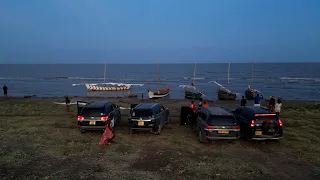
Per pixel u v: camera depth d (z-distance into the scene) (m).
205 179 7.38
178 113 19.20
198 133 12.03
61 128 13.70
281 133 10.69
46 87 65.50
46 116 17.30
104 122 12.11
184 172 7.89
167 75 122.06
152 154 9.61
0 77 105.69
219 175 7.68
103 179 7.34
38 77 105.50
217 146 10.70
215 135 10.44
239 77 101.88
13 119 16.09
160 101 27.08
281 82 76.75
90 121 12.11
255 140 11.34
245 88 62.16
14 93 52.91
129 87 59.84
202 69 184.00
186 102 26.09
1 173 7.74
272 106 18.78
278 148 10.38
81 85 70.88
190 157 9.32
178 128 14.07
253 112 11.03
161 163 8.68
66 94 52.06
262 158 9.23
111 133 10.90
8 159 8.93
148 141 11.38
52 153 9.63
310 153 9.71
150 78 101.25
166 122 14.96
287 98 44.25
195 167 8.30
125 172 7.87
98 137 11.98
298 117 17.05
